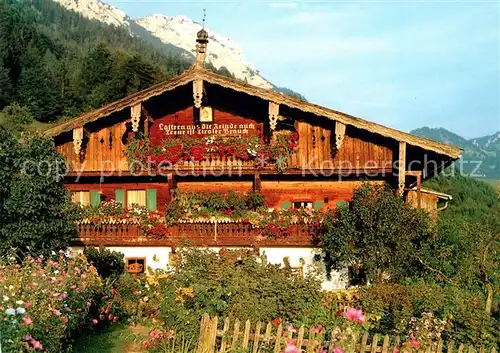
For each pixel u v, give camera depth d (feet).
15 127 192.24
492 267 56.85
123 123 71.41
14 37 280.72
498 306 47.01
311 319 43.42
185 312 41.39
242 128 71.36
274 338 36.58
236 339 36.58
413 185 74.95
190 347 40.11
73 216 56.59
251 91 66.33
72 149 71.67
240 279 44.24
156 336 41.60
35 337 33.27
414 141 65.36
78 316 41.78
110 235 67.77
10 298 33.45
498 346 39.83
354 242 59.52
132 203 73.00
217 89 71.51
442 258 59.62
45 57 317.01
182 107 72.02
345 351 31.63
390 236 57.06
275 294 44.29
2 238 49.26
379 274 58.23
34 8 590.55
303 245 66.23
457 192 137.08
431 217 65.31
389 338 37.45
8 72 242.17
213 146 70.54
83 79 263.08
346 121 66.44
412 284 54.85
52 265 43.86
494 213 109.60
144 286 55.36
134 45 615.16
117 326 50.14
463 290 52.85
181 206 68.69
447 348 38.11
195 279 44.86
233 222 66.80
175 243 66.85
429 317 42.83
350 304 49.83
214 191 73.05
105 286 52.06
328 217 62.64
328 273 65.82
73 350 41.93
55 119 238.07
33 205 48.70
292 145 69.77
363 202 58.95
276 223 66.33
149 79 258.98
